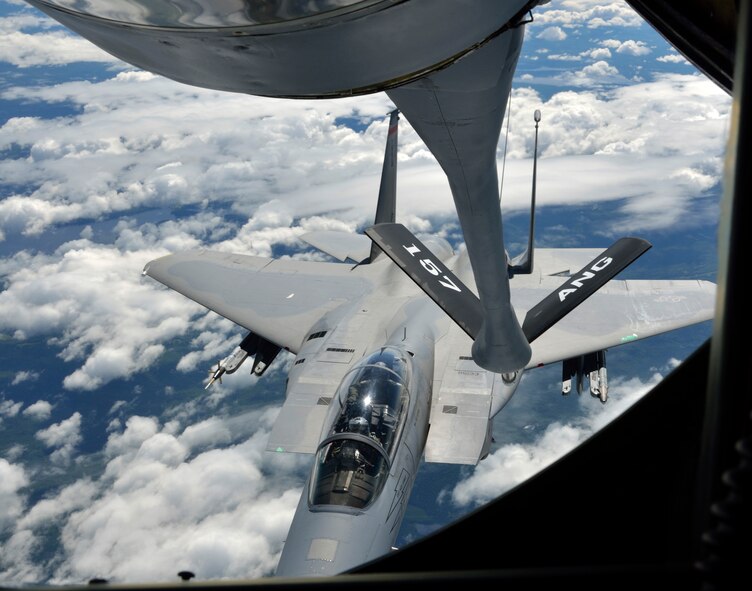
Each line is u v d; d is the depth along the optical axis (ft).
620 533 8.28
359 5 12.66
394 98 20.12
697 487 6.05
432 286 59.36
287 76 14.78
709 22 23.30
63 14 13.82
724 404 5.83
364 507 67.77
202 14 12.69
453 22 14.01
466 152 22.79
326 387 92.02
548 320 65.82
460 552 8.80
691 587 5.46
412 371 82.28
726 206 6.01
